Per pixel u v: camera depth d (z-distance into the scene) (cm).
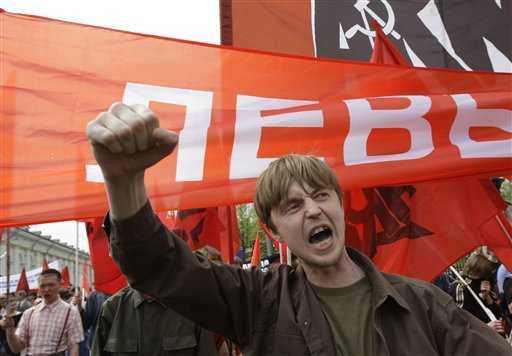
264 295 174
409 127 369
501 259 433
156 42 363
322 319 165
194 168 352
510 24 652
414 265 421
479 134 371
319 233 169
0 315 971
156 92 358
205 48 368
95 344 388
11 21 345
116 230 159
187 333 373
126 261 161
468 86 392
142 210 159
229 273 177
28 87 339
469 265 536
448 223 420
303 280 175
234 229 557
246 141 360
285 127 364
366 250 430
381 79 384
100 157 142
